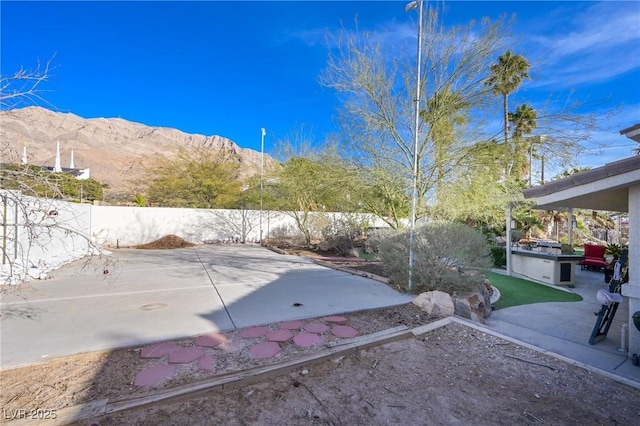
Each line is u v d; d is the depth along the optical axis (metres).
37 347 3.22
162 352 3.16
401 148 7.78
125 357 3.06
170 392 2.44
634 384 2.91
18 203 3.09
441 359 3.34
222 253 12.41
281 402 2.45
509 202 8.29
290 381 2.76
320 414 2.32
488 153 7.12
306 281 6.89
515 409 2.47
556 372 3.13
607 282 8.65
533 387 2.83
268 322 4.13
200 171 20.14
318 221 13.48
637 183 3.48
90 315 4.34
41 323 3.97
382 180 7.96
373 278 7.18
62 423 2.07
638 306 3.54
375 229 12.49
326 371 2.96
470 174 7.46
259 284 6.55
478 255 5.77
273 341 3.51
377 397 2.57
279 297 5.46
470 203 7.68
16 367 2.81
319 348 3.36
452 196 7.63
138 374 2.72
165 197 20.28
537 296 7.04
